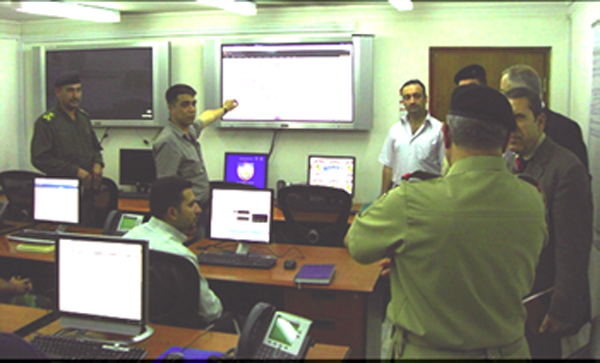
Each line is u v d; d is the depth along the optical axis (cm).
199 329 238
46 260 335
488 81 472
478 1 466
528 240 149
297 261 324
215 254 329
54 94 572
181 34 537
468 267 144
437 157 439
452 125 153
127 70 548
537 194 156
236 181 523
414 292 149
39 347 195
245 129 532
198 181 403
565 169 200
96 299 206
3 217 446
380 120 498
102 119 559
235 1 450
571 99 443
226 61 518
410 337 152
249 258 319
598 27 345
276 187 524
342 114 497
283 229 429
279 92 509
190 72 539
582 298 197
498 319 147
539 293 206
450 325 145
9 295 297
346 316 276
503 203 147
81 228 423
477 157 150
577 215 198
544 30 459
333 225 383
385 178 463
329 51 494
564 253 198
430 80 483
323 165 504
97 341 200
